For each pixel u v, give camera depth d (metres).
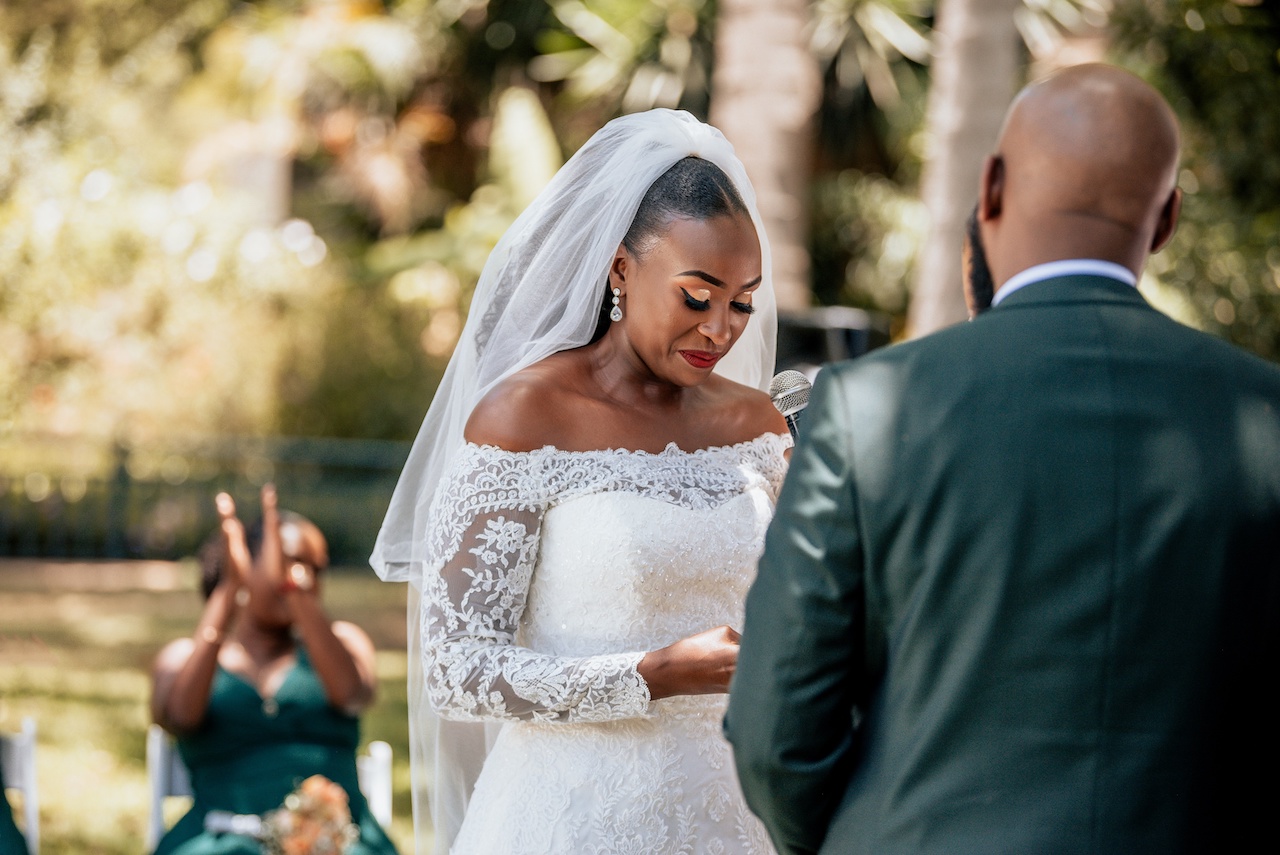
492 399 2.22
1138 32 11.09
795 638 1.54
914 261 13.12
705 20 13.16
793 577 1.55
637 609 2.19
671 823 2.21
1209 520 1.45
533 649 2.25
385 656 8.19
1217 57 10.84
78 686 7.24
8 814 3.41
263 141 14.98
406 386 12.41
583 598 2.19
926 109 12.92
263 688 3.49
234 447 11.74
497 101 14.86
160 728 3.53
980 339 1.56
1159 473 1.46
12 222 11.74
